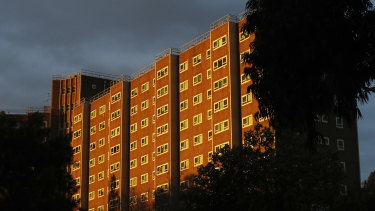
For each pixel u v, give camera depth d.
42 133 48.84
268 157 51.94
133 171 122.81
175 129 110.31
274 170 49.94
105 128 135.50
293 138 50.66
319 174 49.25
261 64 39.97
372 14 38.47
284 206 49.22
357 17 38.56
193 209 52.91
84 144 142.75
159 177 111.56
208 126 101.44
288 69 38.00
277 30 37.22
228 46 98.12
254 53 40.59
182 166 107.25
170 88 111.31
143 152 120.06
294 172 48.94
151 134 118.06
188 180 104.94
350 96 38.81
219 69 99.75
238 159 52.41
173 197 107.19
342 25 37.75
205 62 104.50
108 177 131.12
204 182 53.66
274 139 52.56
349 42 38.03
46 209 44.06
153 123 117.44
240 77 96.88
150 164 117.06
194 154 104.31
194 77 107.19
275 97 39.66
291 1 37.56
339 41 37.59
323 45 36.53
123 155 126.50
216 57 100.94
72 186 52.34
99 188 134.38
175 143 109.69
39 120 49.59
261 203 49.44
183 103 109.50
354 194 51.69
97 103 140.75
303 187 49.28
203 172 54.06
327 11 37.31
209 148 100.31
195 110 105.69
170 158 108.75
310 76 38.00
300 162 49.47
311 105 39.03
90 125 143.00
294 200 49.06
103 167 134.00
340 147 89.88
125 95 129.25
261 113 42.19
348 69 37.97
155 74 117.44
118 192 126.06
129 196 124.25
